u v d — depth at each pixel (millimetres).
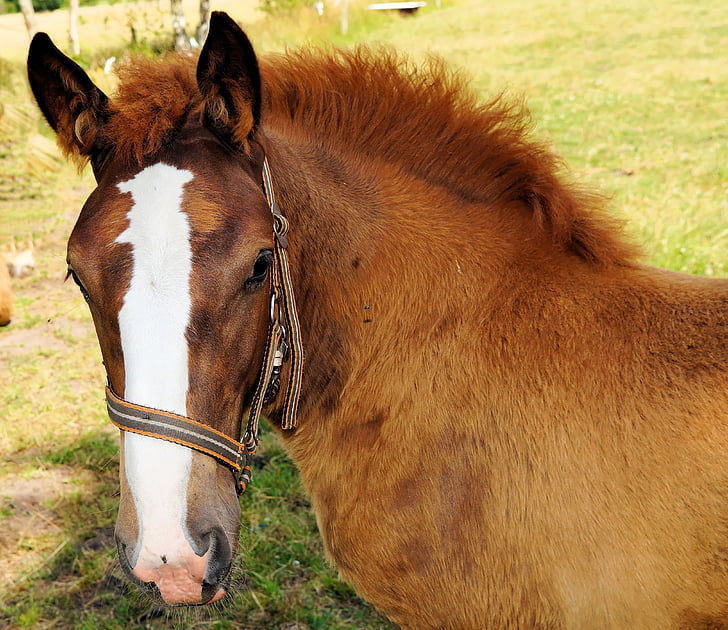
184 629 3023
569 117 10297
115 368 1655
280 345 1945
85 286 1675
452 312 2086
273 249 1792
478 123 2205
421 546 2041
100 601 3168
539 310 2033
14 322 5727
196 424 1604
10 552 3420
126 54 2188
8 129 10250
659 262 5062
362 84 2213
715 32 15180
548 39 16000
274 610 3111
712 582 1798
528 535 1944
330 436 2178
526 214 2211
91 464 4031
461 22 19234
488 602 2027
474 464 1992
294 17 17250
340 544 2176
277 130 2189
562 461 1918
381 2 21375
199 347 1604
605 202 2242
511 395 1985
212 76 1758
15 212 8008
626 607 1882
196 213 1647
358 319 2135
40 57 1801
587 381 1936
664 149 8547
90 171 9523
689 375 1862
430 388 2053
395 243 2137
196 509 1607
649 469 1836
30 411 4512
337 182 2164
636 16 17672
